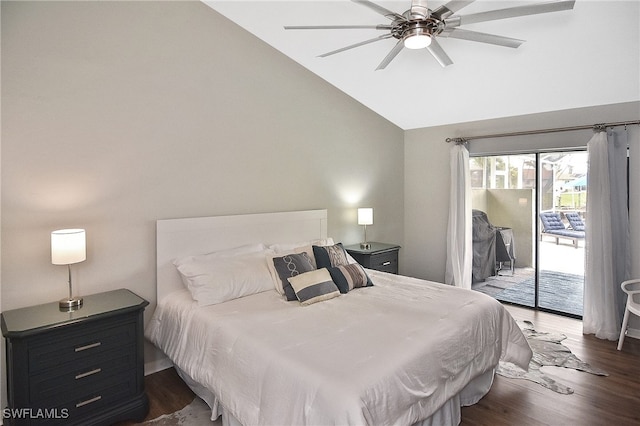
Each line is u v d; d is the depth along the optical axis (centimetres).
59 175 238
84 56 246
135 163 272
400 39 230
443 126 488
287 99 373
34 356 189
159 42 282
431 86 396
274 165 364
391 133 507
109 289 262
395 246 443
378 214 490
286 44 354
